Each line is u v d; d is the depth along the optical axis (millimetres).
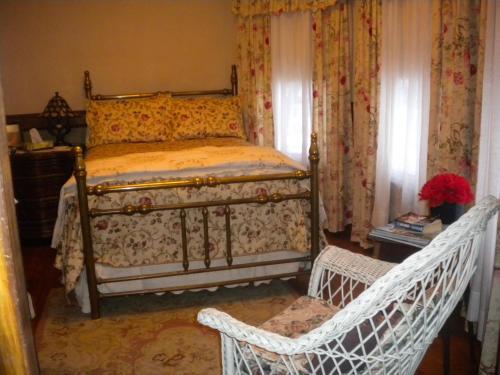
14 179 3641
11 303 779
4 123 791
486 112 1985
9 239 769
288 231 2592
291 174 2516
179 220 2482
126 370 2045
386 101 3072
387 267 1555
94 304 2453
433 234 1993
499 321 1688
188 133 3904
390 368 1166
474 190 2318
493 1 1933
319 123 3682
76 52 4078
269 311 2539
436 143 2609
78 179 2240
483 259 1969
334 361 1124
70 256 2352
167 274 2463
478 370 1849
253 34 3969
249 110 4125
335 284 2496
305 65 3736
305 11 3668
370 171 3246
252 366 1255
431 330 1193
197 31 4258
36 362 875
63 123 4031
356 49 3293
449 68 2451
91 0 4023
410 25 2855
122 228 2420
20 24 3953
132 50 4168
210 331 2354
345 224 3771
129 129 3811
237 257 2584
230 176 2510
